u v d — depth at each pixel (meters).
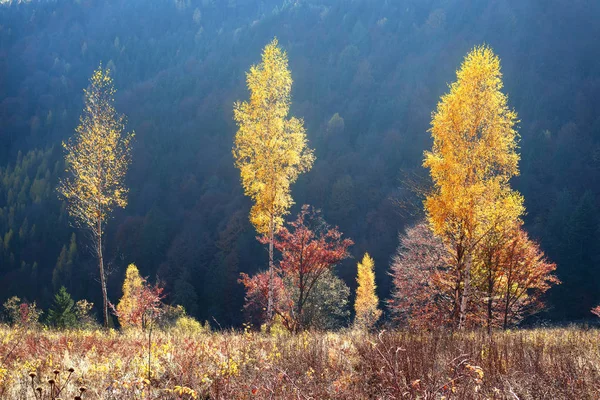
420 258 19.66
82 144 15.88
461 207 13.73
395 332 6.69
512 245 17.66
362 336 6.91
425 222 19.06
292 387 4.08
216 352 5.72
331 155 78.62
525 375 4.43
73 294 62.81
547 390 4.02
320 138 83.44
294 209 67.88
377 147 76.50
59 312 30.94
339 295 26.06
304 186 70.44
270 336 8.98
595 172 59.47
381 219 58.41
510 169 13.99
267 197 16.77
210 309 55.56
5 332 8.12
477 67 13.78
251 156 17.09
